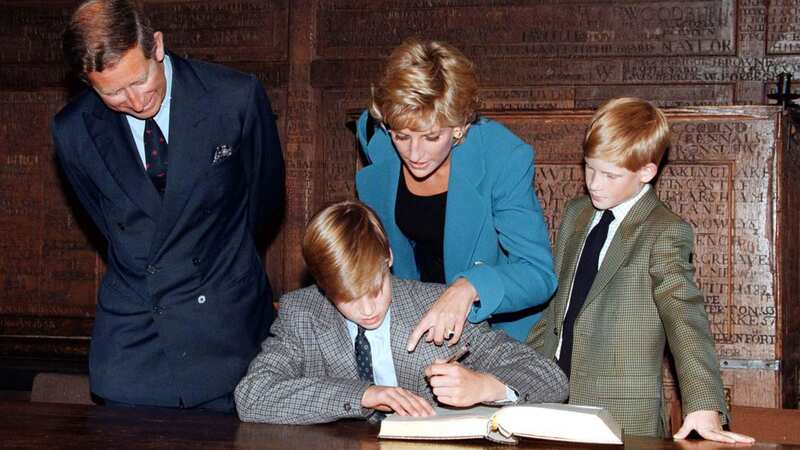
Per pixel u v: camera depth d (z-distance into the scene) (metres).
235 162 2.61
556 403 2.03
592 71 4.66
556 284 2.55
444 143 2.38
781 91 3.85
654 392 2.61
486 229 2.62
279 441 1.90
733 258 3.51
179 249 2.54
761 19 4.46
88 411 2.24
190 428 2.04
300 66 4.97
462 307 2.27
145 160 2.56
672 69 4.57
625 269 2.65
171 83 2.55
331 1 4.94
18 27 5.22
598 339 2.66
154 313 2.54
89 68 2.23
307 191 4.95
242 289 2.65
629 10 4.61
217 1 5.07
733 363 3.51
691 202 3.54
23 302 5.08
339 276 2.07
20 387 4.80
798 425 2.58
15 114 5.18
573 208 2.94
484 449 1.83
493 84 4.76
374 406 2.03
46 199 5.08
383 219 2.74
